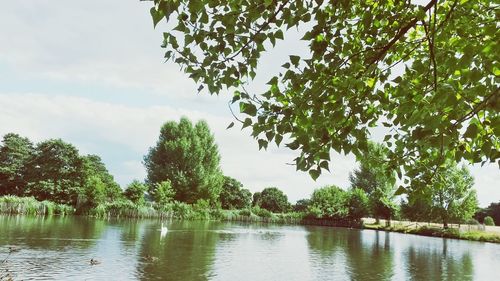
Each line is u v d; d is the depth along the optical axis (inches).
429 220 2274.9
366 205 2839.6
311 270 783.1
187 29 202.1
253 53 204.4
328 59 189.3
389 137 236.1
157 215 2431.1
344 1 184.7
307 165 177.3
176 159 2915.8
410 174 229.8
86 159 2871.6
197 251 949.8
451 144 188.4
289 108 184.7
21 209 2065.7
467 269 882.8
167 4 159.6
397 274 780.6
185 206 2593.5
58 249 847.1
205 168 3024.1
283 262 866.8
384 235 2025.1
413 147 224.7
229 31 197.2
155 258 794.2
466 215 2087.8
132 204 2378.2
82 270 643.5
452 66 151.6
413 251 1227.9
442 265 933.2
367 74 193.0
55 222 1603.1
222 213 2901.1
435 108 151.2
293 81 191.3
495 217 3240.7
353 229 2637.8
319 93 181.8
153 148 3048.7
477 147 190.2
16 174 2876.5
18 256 735.7
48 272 616.1
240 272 709.9
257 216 3080.7
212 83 213.2
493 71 150.8
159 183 2797.7
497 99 135.6
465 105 148.6
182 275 652.1
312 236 1745.8
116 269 668.1
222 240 1275.8
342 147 184.4
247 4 189.9
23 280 557.9
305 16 190.4
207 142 3090.6
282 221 3088.1
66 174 2817.4
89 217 2166.6
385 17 200.1
